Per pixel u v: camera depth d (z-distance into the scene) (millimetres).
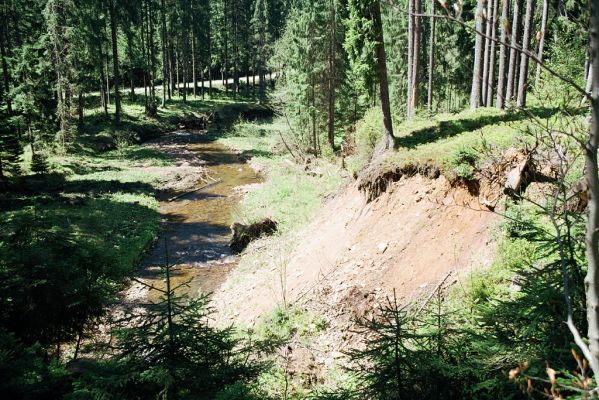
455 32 39719
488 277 9266
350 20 16562
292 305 12969
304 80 35219
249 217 22875
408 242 12836
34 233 9305
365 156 20141
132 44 60125
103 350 6125
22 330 7730
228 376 5512
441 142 15562
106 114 48812
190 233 23375
